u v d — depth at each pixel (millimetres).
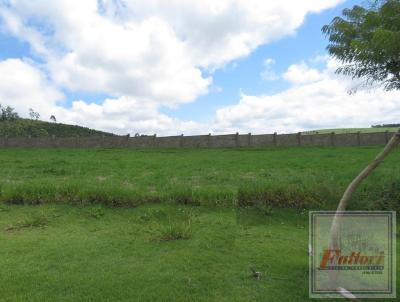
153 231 7727
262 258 6238
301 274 5531
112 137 39906
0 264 5844
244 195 9562
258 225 8469
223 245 6906
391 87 6992
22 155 27688
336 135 34688
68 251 6488
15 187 10250
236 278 5387
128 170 17141
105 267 5738
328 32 6797
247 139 36688
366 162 18328
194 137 37656
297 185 9836
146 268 5695
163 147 38156
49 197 9898
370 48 6031
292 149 31094
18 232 7887
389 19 6203
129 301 4621
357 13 6617
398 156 20484
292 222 8750
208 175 14727
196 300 4676
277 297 4812
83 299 4660
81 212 9211
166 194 10016
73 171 16609
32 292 4844
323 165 17812
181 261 5996
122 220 8805
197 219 8688
